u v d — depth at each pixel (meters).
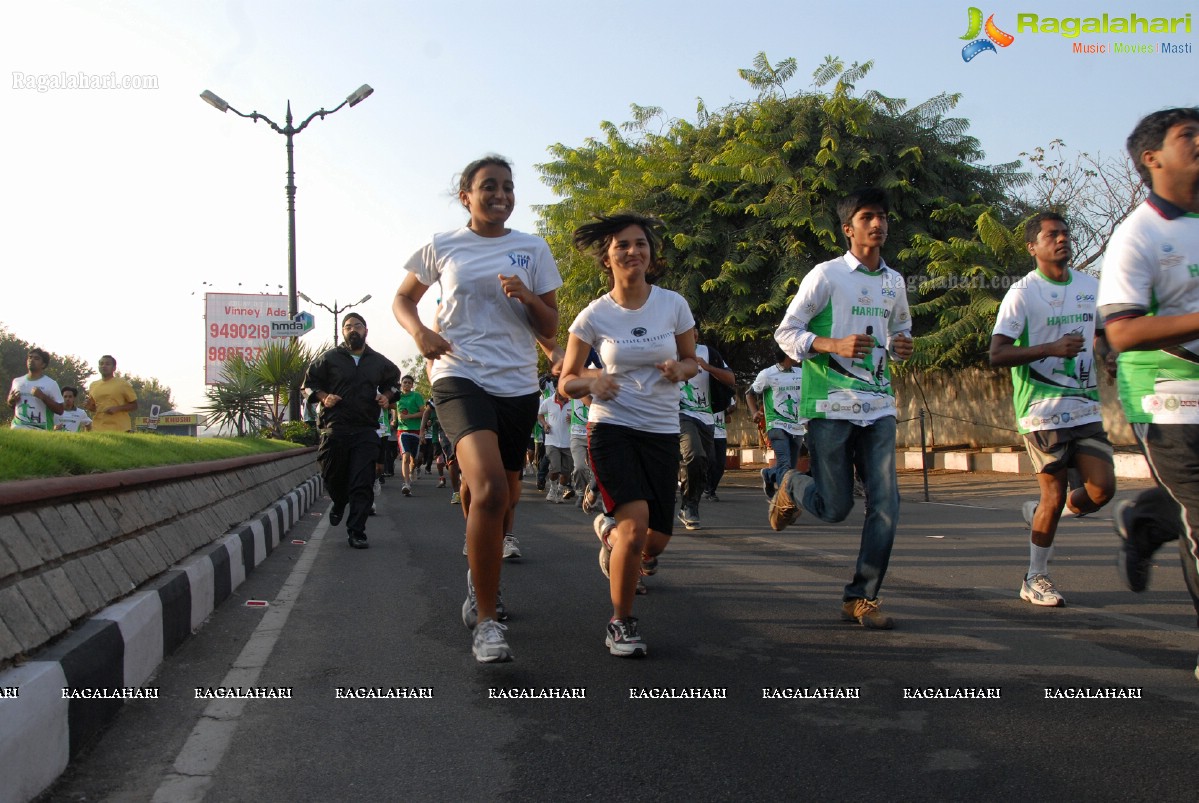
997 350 5.13
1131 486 11.98
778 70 21.19
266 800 2.74
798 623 4.92
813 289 4.88
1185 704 3.49
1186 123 3.26
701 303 20.12
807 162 20.02
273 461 10.96
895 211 19.61
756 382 10.53
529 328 4.50
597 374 4.23
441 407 4.27
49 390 11.67
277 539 8.52
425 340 4.17
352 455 8.59
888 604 5.39
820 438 4.92
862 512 10.98
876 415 4.88
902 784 2.82
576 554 7.70
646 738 3.24
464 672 4.06
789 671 4.02
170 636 4.22
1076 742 3.13
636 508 4.32
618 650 4.26
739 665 4.12
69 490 3.64
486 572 4.04
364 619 5.16
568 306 22.55
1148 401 3.34
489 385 4.30
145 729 3.29
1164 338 3.16
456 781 2.89
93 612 3.51
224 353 34.12
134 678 3.62
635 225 4.53
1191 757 2.99
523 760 3.06
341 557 7.73
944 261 18.17
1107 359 4.01
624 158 23.53
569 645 4.52
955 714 3.43
